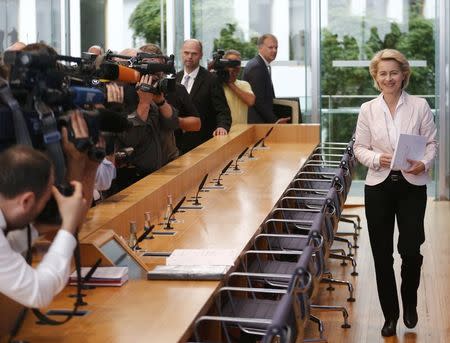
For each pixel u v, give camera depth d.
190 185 6.59
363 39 11.68
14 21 10.64
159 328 3.33
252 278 5.36
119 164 6.30
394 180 5.71
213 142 8.09
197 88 8.65
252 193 6.49
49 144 3.16
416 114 5.74
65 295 3.73
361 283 7.50
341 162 6.93
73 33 11.34
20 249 3.14
